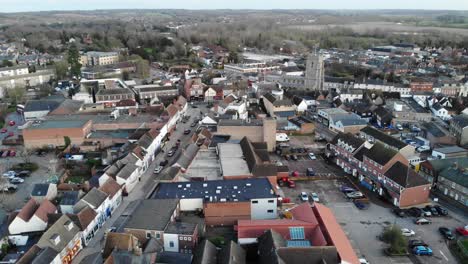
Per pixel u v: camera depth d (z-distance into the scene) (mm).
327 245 62719
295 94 180875
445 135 120188
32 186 96375
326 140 129500
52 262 62531
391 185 88562
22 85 189875
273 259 59094
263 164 93562
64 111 144000
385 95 176750
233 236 74688
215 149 111375
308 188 95688
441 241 74250
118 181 90438
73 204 79625
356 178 101375
